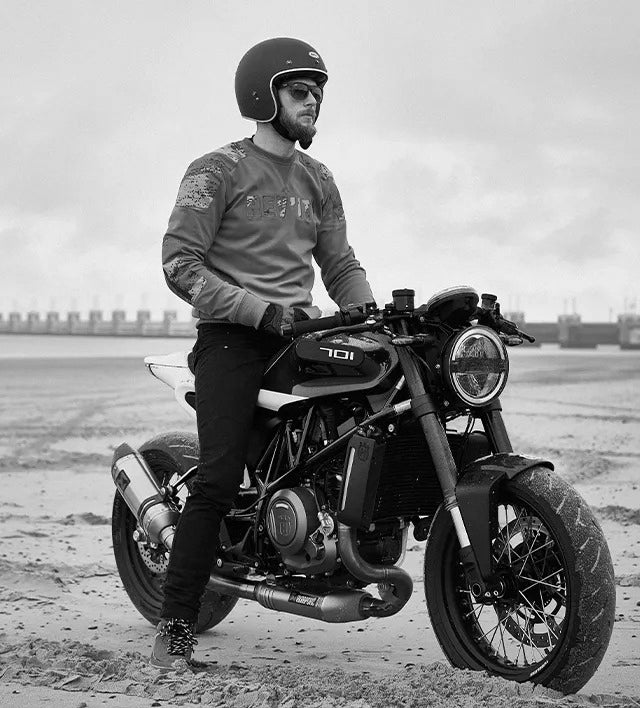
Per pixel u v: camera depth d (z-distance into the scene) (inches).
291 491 162.9
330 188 182.4
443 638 158.1
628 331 2534.5
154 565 193.6
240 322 164.7
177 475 196.1
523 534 150.3
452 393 153.7
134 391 868.0
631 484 356.8
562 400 738.2
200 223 169.6
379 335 161.2
